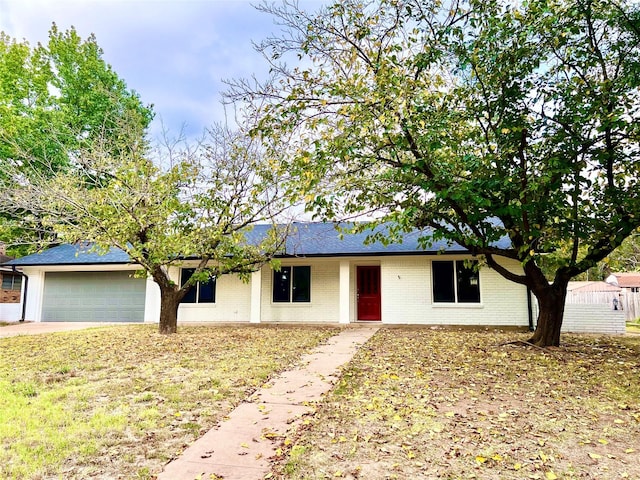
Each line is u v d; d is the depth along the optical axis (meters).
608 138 7.55
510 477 3.54
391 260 15.16
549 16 7.22
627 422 4.84
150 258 11.48
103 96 22.77
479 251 9.18
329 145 6.87
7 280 21.02
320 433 4.53
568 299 22.94
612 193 7.64
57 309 18.81
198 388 6.27
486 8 7.22
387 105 6.77
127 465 3.81
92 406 5.46
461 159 7.88
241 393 6.03
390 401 5.61
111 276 18.66
